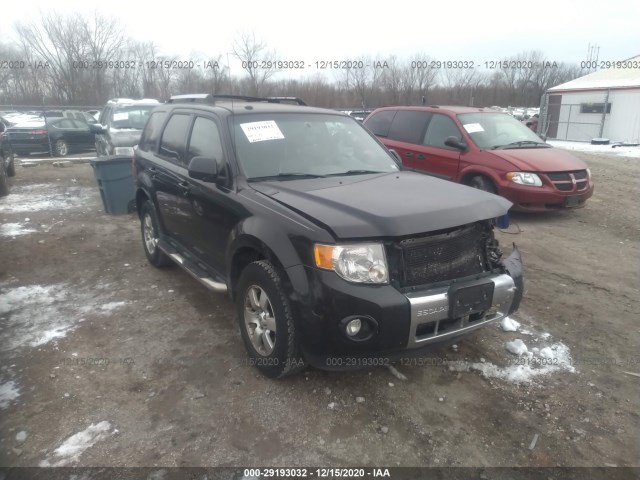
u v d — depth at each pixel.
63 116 17.11
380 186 3.55
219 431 2.82
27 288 4.92
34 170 13.26
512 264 3.47
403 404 3.06
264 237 3.09
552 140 25.73
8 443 2.71
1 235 6.80
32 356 3.61
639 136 22.30
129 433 2.80
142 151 5.58
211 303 4.55
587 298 4.68
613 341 3.85
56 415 2.95
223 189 3.74
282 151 3.97
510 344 3.67
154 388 3.22
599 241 6.61
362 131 4.69
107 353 3.65
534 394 3.18
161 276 5.27
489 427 2.87
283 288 2.97
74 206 8.79
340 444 2.73
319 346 2.84
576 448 2.71
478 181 7.76
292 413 2.97
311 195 3.27
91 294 4.77
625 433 2.83
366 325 2.79
